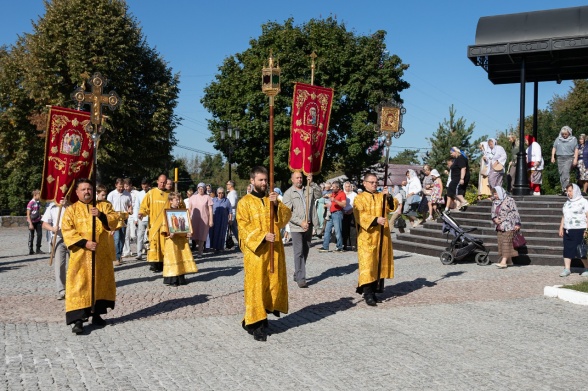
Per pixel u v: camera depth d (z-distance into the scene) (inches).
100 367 251.8
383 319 339.6
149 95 1466.5
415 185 833.5
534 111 856.3
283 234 788.6
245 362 259.4
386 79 1598.2
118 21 1379.2
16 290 445.7
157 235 525.3
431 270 525.0
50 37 1376.7
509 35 697.6
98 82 339.0
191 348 281.9
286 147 1505.9
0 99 1493.6
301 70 1540.4
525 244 554.9
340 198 681.6
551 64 804.0
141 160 1517.0
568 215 469.4
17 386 227.0
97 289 317.4
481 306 371.9
